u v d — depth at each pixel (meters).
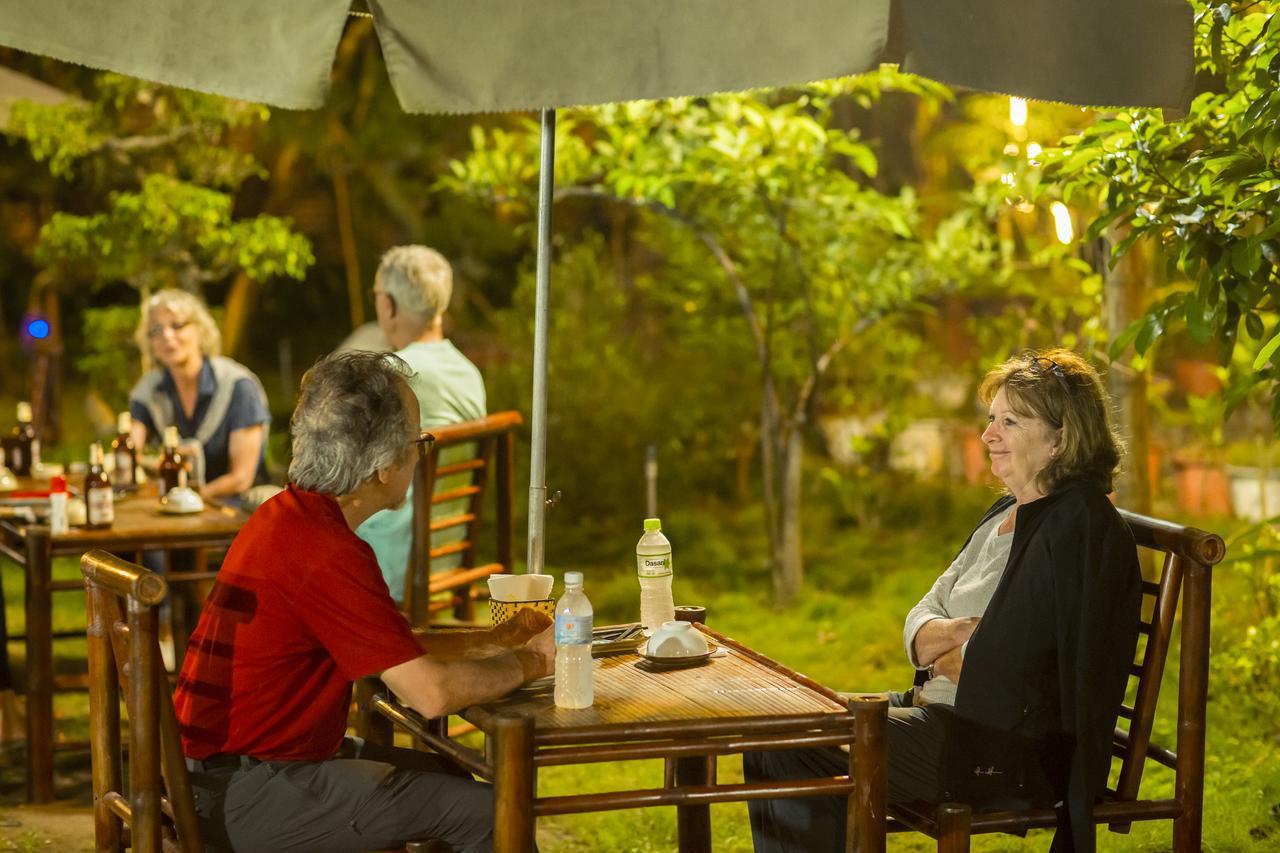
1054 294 8.95
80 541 5.21
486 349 14.83
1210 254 4.00
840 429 12.27
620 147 8.49
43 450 13.11
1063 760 3.39
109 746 3.33
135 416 6.86
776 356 9.46
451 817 3.15
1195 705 3.52
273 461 12.99
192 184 10.92
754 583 9.09
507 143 8.91
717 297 10.92
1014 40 3.07
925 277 8.70
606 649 3.56
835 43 2.92
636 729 2.94
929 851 4.66
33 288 16.05
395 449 3.22
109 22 3.07
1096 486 3.44
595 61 3.05
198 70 3.09
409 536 5.41
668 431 11.05
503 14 3.08
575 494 10.81
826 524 10.62
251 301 17.03
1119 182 4.28
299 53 3.05
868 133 13.61
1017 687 3.37
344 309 17.91
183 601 6.01
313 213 17.38
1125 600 3.34
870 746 3.04
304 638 3.13
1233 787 4.97
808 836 3.50
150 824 3.00
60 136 9.82
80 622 7.82
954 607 3.65
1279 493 9.93
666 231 10.75
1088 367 3.56
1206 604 3.51
